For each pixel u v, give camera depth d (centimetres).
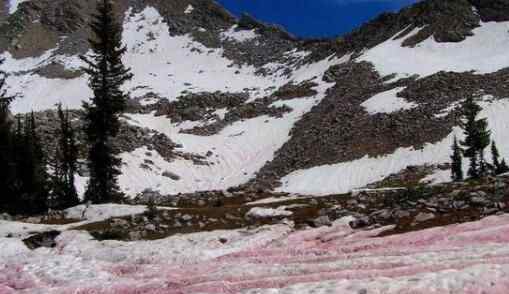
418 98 12006
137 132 12850
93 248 3119
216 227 3694
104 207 4628
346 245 2752
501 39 15375
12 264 2631
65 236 3450
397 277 1806
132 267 2559
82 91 17125
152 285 2114
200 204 5262
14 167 5550
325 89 15075
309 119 13250
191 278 2141
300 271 2119
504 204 3041
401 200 3728
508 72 12431
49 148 10050
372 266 2091
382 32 18250
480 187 3584
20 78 18700
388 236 2816
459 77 12619
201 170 12044
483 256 2061
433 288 1612
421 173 8825
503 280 1627
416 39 16725
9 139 5756
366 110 12175
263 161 11925
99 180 6047
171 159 12200
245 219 3834
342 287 1694
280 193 5734
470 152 8062
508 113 10425
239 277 2108
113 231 3512
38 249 3195
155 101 16375
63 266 2578
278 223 3600
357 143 10800
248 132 13838
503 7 17025
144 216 3962
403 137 10431
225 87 17738
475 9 17550
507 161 8638
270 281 1936
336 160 10350
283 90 16075
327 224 3384
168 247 3027
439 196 3506
